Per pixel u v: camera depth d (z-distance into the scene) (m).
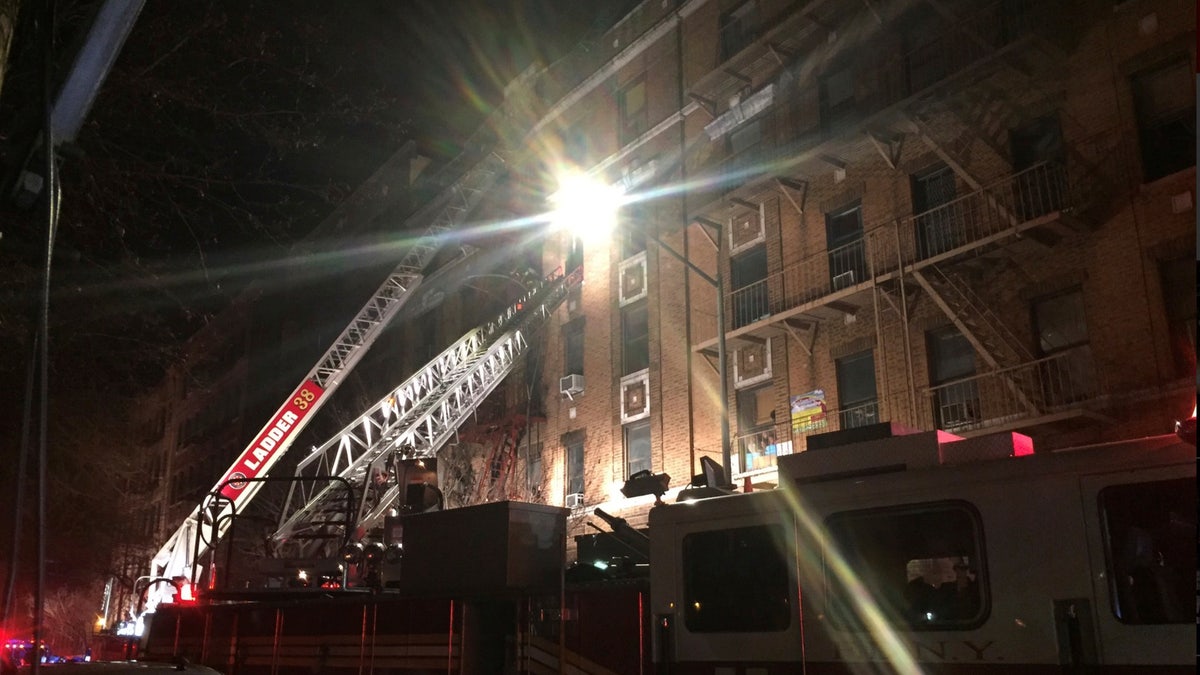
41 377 2.07
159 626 11.96
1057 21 16.73
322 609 9.52
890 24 19.67
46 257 2.12
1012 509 5.16
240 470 25.11
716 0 24.67
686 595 6.55
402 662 8.45
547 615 7.55
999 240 16.45
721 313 17.42
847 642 5.64
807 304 19.78
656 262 25.12
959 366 17.98
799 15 20.92
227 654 10.56
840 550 5.81
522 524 8.13
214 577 12.06
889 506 5.66
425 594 8.48
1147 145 15.80
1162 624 4.56
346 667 9.00
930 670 5.25
